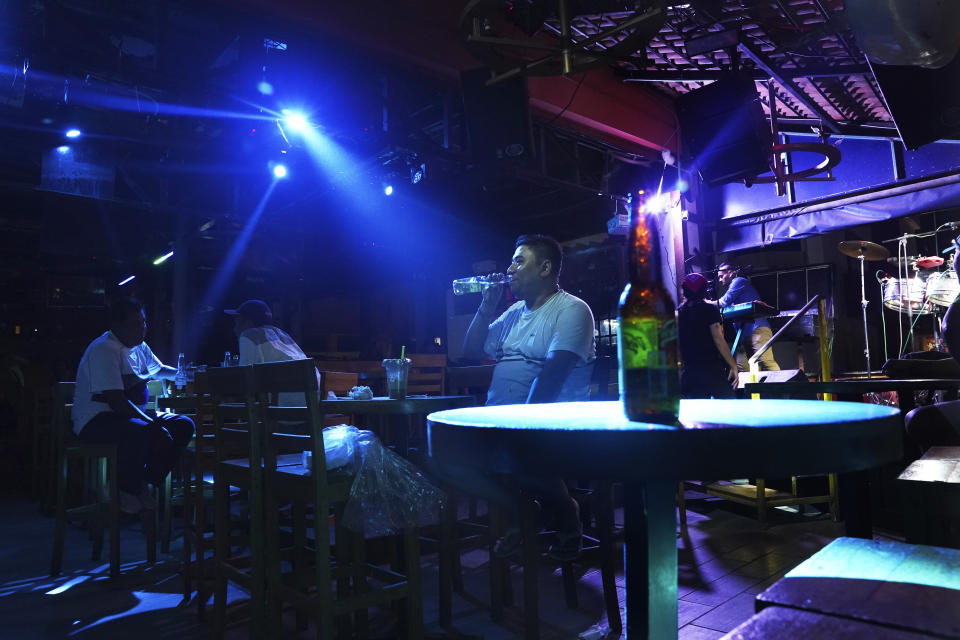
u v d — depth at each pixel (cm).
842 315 887
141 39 677
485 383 374
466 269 1458
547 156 897
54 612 263
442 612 229
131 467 314
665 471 74
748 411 105
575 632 230
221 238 1207
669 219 864
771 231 817
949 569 87
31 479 606
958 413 230
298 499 194
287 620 255
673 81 737
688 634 222
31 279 1359
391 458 206
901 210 713
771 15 533
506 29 560
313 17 558
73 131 689
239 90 663
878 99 669
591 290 1270
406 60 627
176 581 304
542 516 235
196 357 1298
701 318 403
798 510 419
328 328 1511
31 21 602
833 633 69
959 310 227
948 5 256
